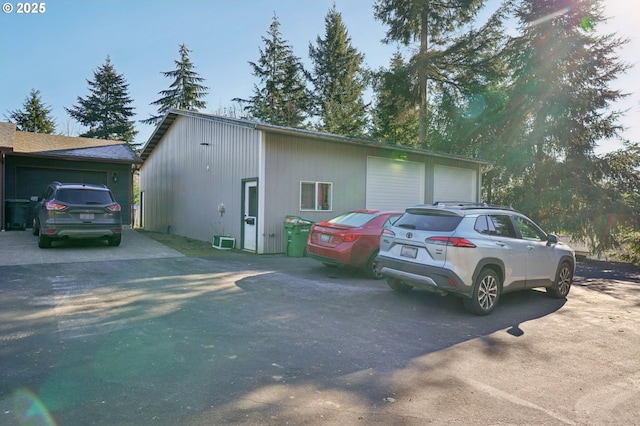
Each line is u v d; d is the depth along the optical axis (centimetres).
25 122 4047
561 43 1809
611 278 1041
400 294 683
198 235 1520
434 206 641
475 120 2072
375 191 1412
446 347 436
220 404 292
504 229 632
